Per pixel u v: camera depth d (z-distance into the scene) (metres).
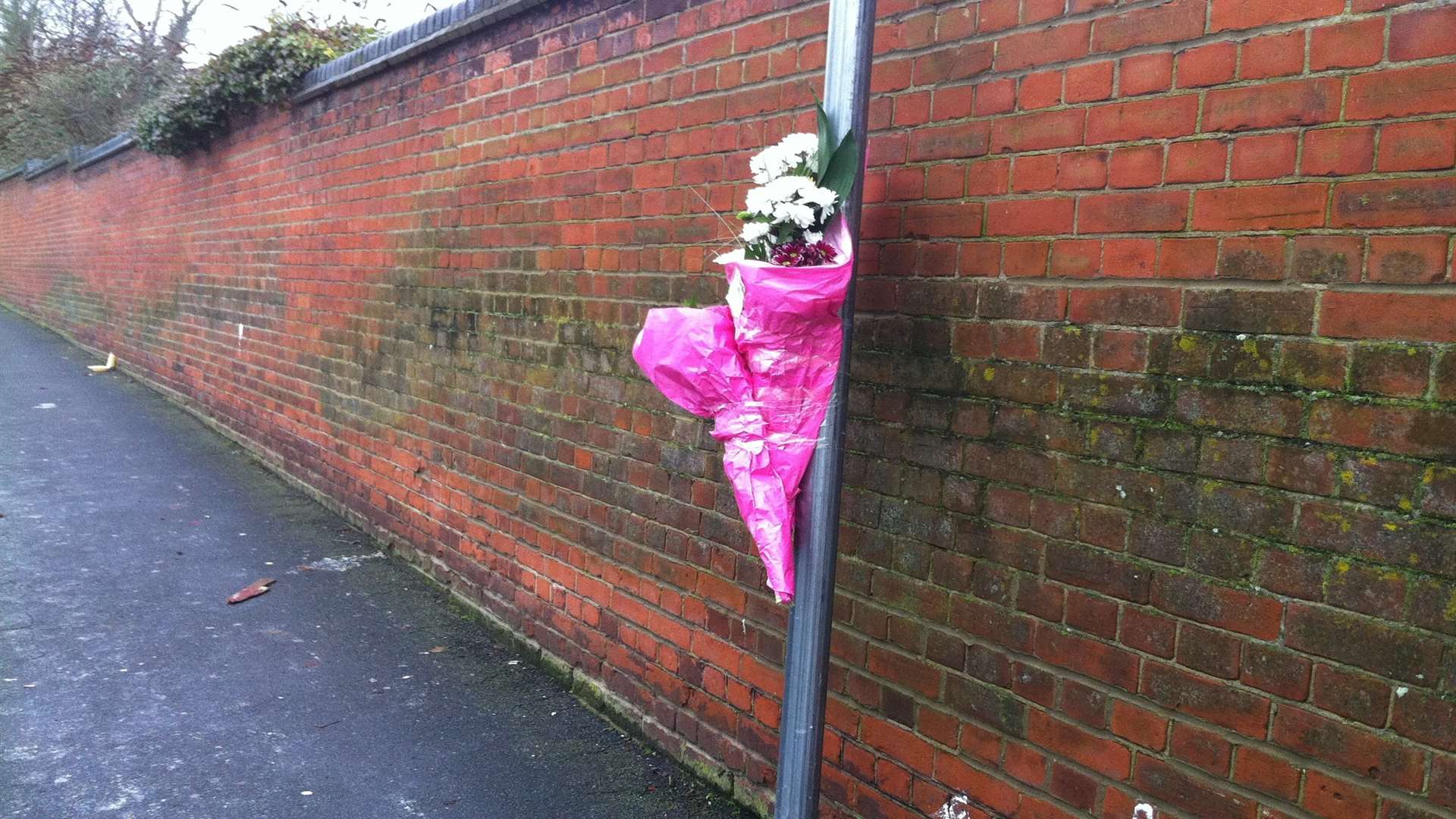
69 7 19.81
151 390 10.93
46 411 9.52
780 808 2.27
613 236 3.73
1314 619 1.84
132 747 3.44
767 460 2.17
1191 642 2.03
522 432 4.40
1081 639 2.23
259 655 4.29
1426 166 1.67
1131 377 2.12
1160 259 2.05
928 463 2.56
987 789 2.45
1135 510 2.12
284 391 7.24
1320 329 1.82
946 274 2.49
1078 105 2.19
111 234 12.20
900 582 2.65
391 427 5.65
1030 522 2.33
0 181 19.11
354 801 3.19
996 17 2.35
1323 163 1.80
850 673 2.82
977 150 2.40
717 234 3.22
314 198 6.52
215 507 6.58
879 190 2.66
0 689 3.80
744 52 3.09
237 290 8.12
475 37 4.61
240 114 7.69
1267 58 1.87
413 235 5.30
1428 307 1.68
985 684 2.45
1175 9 2.01
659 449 3.56
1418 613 1.71
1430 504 1.69
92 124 19.14
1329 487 1.82
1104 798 2.20
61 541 5.70
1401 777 1.74
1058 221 2.23
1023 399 2.33
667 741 3.55
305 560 5.58
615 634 3.83
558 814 3.16
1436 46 1.66
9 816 2.98
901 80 2.59
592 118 3.83
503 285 4.49
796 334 2.13
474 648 4.51
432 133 5.04
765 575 3.11
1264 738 1.93
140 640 4.37
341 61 5.95
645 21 3.52
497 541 4.63
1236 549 1.96
